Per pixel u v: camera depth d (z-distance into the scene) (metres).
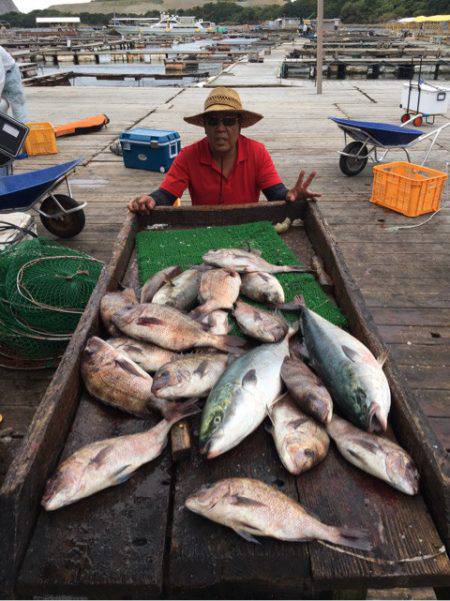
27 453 1.46
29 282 3.34
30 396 3.11
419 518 1.42
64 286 3.37
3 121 4.68
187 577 1.29
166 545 1.38
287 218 3.56
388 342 3.62
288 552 1.33
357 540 1.35
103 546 1.35
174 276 2.73
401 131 6.54
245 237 3.29
